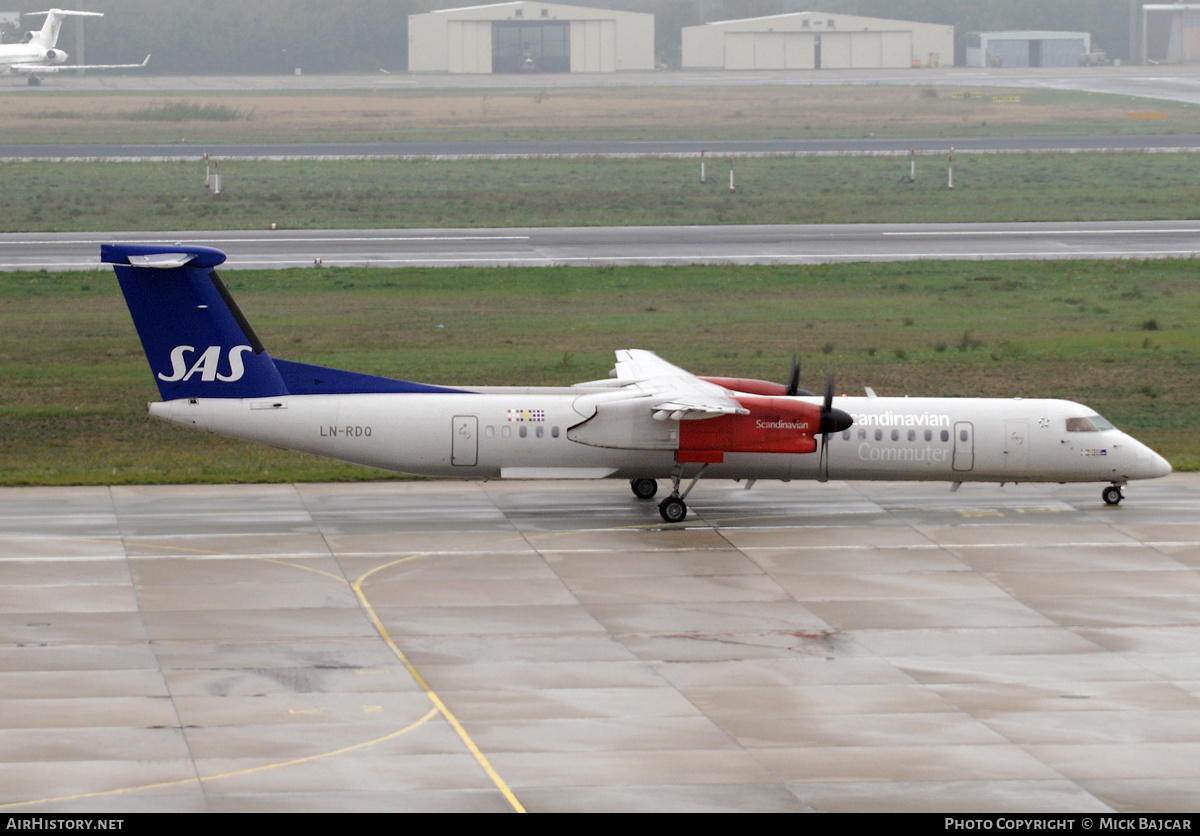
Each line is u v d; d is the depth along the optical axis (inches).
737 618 3624.5
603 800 2496.3
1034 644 3435.0
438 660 3262.8
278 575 3964.1
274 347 7588.6
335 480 5255.9
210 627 3479.3
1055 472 4923.7
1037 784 2588.6
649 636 3467.0
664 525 4643.2
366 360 7322.8
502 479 4736.7
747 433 4640.8
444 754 2701.8
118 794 2484.0
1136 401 6786.4
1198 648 3415.4
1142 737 2832.2
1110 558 4249.5
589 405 4626.0
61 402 6565.0
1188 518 4778.5
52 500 4854.8
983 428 4881.9
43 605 3631.9
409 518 4677.7
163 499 4904.0
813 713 2952.8
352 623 3538.4
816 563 4173.2
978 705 3009.4
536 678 3149.6
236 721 2851.9
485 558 4185.5
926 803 2498.8
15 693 2984.7
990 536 4517.7
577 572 4047.7
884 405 4933.6
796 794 2534.5
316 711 2920.8
